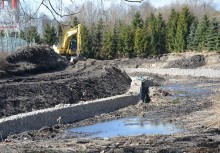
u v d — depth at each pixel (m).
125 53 78.75
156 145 17.45
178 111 29.03
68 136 21.66
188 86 48.88
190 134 20.28
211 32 69.88
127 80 44.78
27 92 29.28
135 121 26.05
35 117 23.36
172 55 75.56
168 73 64.88
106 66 45.12
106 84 38.22
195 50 74.06
